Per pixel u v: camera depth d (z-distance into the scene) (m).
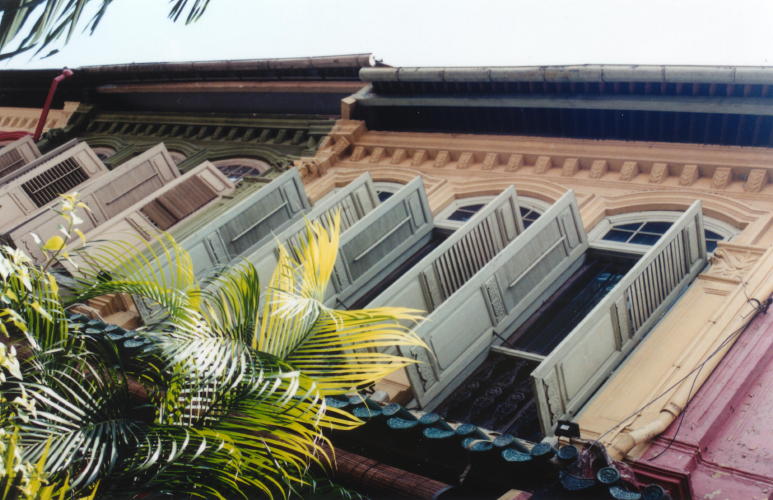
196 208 13.82
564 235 10.25
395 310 5.30
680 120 12.69
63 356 5.13
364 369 5.21
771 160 11.73
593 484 5.17
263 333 5.23
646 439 7.23
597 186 12.75
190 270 5.39
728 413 7.56
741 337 8.53
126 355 6.91
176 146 19.09
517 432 8.26
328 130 16.56
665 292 9.38
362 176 11.98
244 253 11.73
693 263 9.88
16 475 4.11
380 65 16.97
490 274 9.17
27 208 14.75
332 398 6.49
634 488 5.44
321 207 11.45
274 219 12.16
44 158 15.73
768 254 9.73
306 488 6.04
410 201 11.59
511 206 10.46
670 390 7.88
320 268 5.38
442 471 6.09
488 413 8.49
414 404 8.56
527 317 9.67
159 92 20.30
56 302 5.10
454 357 8.67
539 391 7.51
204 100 19.52
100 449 4.80
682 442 7.22
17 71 22.94
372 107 16.11
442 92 15.10
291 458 5.17
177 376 4.93
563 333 9.59
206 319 5.15
